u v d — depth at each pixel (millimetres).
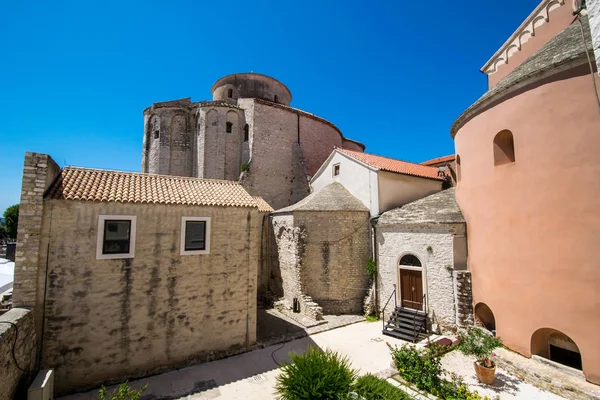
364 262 18203
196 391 9852
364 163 19672
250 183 25531
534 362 9703
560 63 9078
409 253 15602
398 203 19562
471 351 10938
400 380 9836
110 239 10453
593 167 8523
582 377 8688
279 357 12320
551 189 9352
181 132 27828
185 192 12742
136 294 10672
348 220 18312
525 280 10008
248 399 9445
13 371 7480
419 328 14070
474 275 12594
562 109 9203
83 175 11391
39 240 9297
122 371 10273
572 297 8773
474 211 12625
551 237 9297
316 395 7652
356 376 9273
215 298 12242
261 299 20703
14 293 8859
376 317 16922
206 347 11922
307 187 26281
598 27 3805
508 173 10734
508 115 10805
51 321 9320
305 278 17938
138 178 12695
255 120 26594
